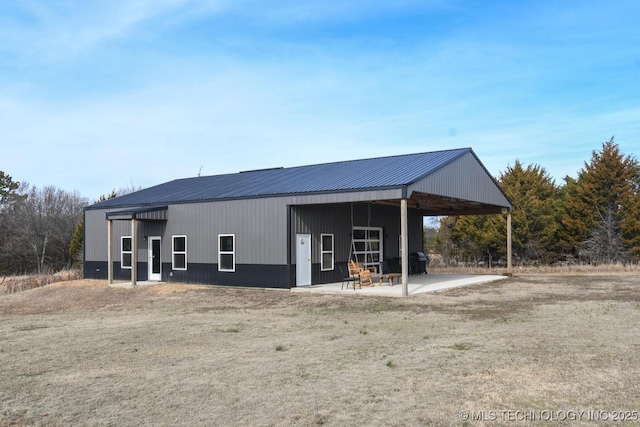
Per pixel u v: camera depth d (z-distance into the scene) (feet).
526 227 101.71
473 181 67.21
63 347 28.30
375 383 20.33
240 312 42.45
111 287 64.18
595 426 15.70
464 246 113.09
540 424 15.92
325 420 16.58
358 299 48.19
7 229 138.72
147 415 17.38
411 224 82.17
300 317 38.58
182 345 28.30
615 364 22.44
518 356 24.07
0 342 30.25
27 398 19.44
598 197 98.63
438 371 21.84
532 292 52.60
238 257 60.64
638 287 55.57
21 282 87.25
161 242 68.54
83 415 17.57
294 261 57.47
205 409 17.80
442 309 41.01
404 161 64.49
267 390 19.70
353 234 68.13
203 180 84.38
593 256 96.32
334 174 64.03
